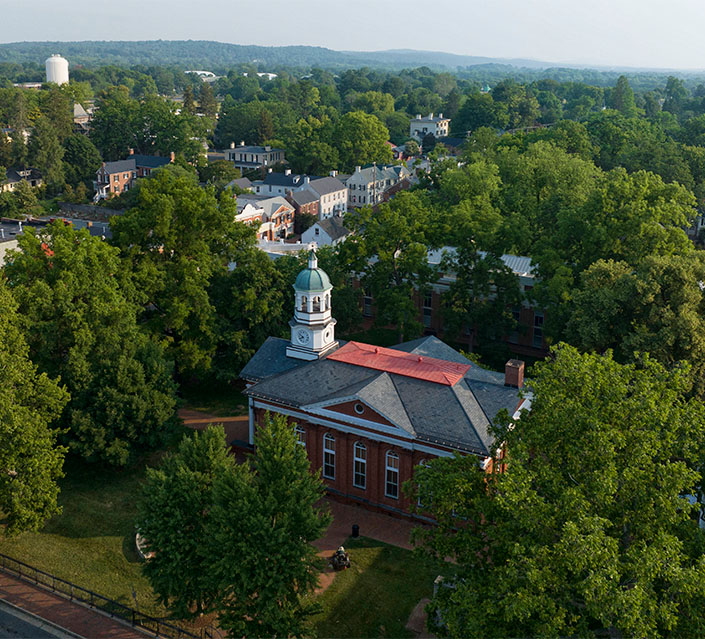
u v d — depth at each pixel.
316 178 179.38
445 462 40.88
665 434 36.09
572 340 72.00
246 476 42.78
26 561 50.16
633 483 33.91
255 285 77.19
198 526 43.25
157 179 77.94
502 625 33.69
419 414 55.38
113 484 60.84
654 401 35.81
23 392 52.28
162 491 42.22
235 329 77.69
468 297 86.00
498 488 34.47
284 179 179.50
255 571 38.81
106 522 55.69
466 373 59.84
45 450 50.59
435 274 87.00
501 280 84.56
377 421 55.25
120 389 59.75
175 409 68.25
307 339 63.88
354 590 48.31
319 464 59.53
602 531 31.55
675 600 33.47
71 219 169.75
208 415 74.06
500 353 84.81
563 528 31.56
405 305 83.56
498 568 33.69
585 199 103.44
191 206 75.00
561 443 36.97
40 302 60.22
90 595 47.09
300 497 41.59
